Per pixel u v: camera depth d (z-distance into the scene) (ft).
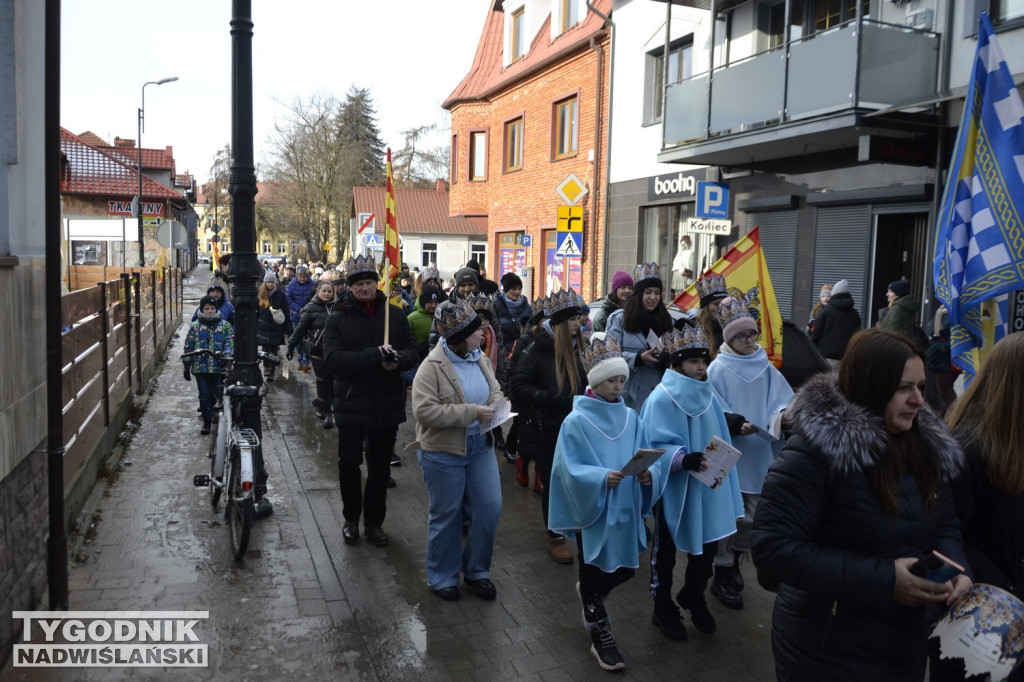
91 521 19.34
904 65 33.01
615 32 57.06
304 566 17.08
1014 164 15.49
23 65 13.75
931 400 29.17
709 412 14.42
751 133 37.76
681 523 14.01
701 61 48.16
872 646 7.75
